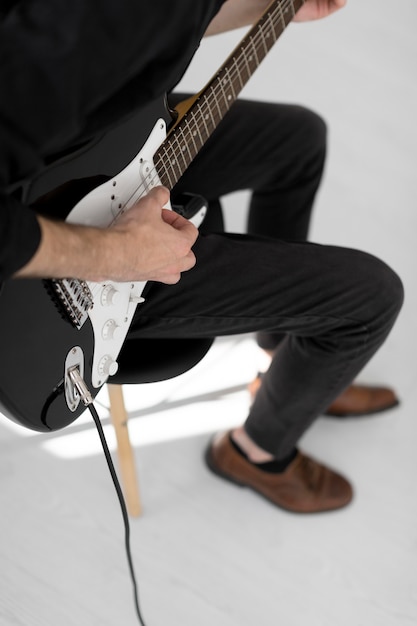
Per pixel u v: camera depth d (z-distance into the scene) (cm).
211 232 110
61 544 139
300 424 134
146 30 75
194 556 140
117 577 136
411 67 243
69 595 133
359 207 205
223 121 130
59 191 83
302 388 126
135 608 132
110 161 88
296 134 133
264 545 143
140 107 83
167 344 111
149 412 159
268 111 132
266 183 139
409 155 219
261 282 107
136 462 152
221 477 151
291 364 125
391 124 226
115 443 153
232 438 147
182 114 100
